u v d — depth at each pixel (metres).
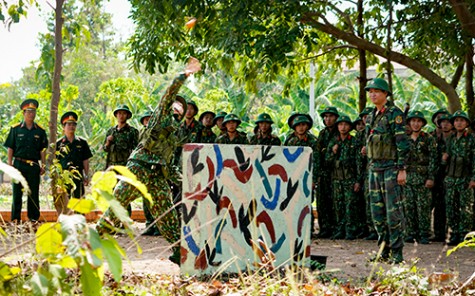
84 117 44.81
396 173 7.56
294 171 6.18
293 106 31.73
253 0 10.45
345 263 7.58
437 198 11.33
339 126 11.19
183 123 11.16
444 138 11.41
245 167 6.11
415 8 13.12
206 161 6.08
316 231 12.45
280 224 6.14
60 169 8.20
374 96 7.69
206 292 5.15
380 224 7.72
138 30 11.73
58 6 8.09
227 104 26.62
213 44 10.93
